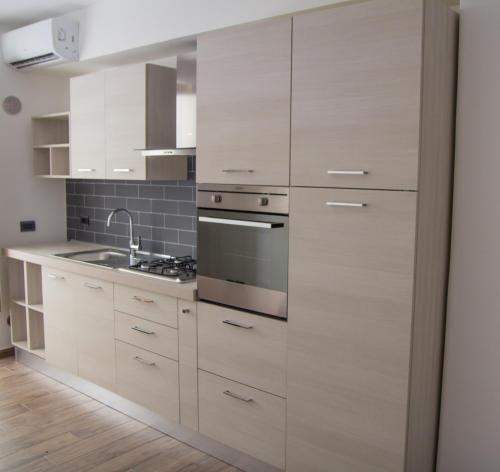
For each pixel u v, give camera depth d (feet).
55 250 14.19
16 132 14.88
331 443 7.94
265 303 8.61
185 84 10.75
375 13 6.97
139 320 10.75
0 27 14.28
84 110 12.94
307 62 7.70
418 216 6.88
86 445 10.30
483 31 7.27
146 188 13.62
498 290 7.43
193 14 10.48
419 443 7.62
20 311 14.82
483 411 7.68
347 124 7.34
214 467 9.55
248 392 8.97
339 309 7.65
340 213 7.52
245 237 8.81
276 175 8.23
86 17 12.72
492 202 7.39
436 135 7.17
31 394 12.59
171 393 10.27
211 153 9.16
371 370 7.41
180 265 11.50
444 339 8.01
